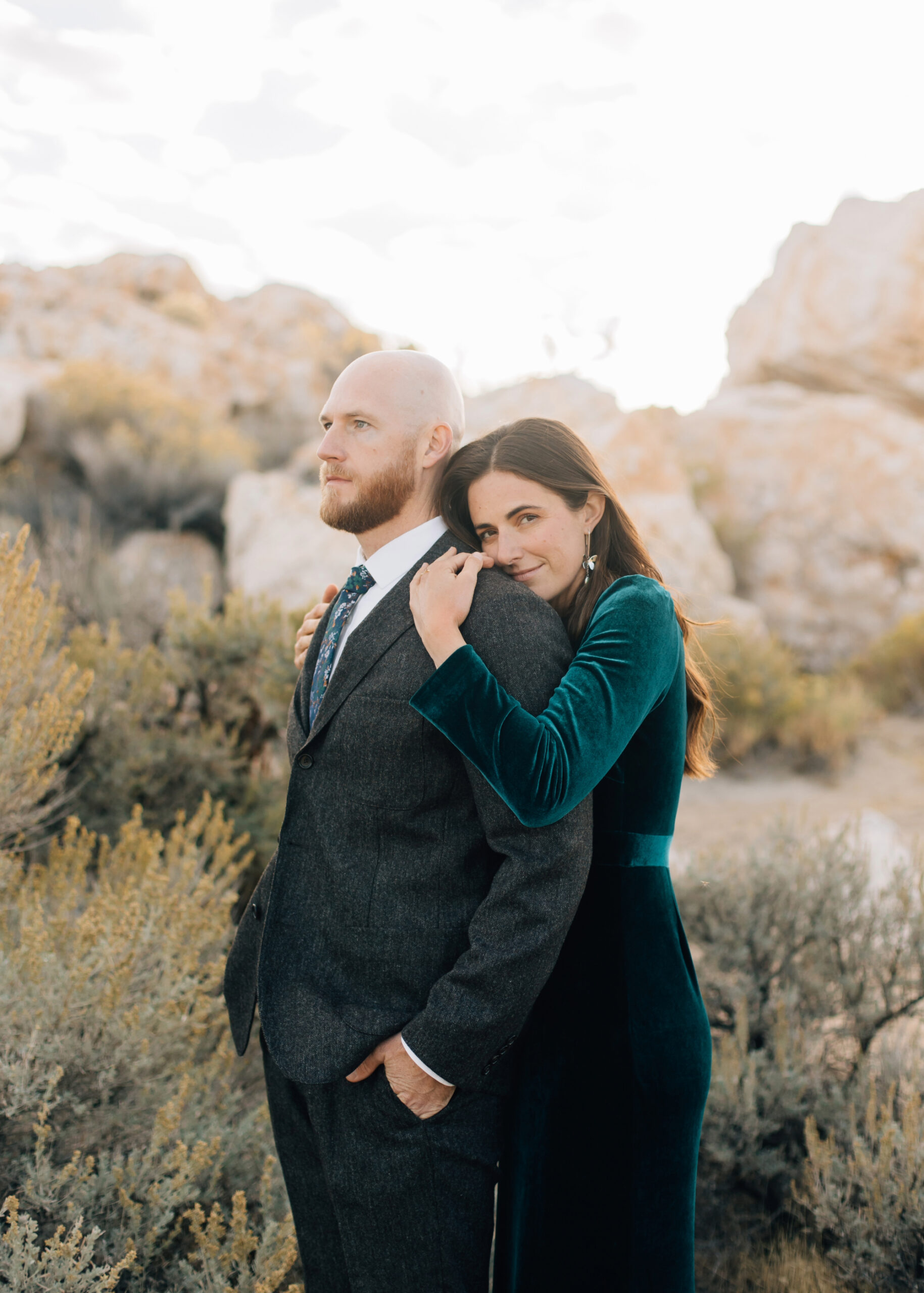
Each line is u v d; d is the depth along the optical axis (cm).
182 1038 211
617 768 149
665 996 145
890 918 274
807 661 1180
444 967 142
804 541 1204
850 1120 226
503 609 141
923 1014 261
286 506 1121
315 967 148
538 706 135
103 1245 166
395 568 157
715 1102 230
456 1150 142
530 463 155
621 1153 140
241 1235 166
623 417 1172
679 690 156
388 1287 144
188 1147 192
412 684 140
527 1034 149
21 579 262
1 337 1617
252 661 402
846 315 1409
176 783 373
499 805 132
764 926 275
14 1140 185
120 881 253
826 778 725
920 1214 194
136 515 1205
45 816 319
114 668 392
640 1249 139
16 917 234
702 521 1152
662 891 151
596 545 167
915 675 945
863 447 1205
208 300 1945
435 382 157
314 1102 146
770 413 1289
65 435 1259
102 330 1662
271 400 1658
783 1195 234
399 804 142
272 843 345
